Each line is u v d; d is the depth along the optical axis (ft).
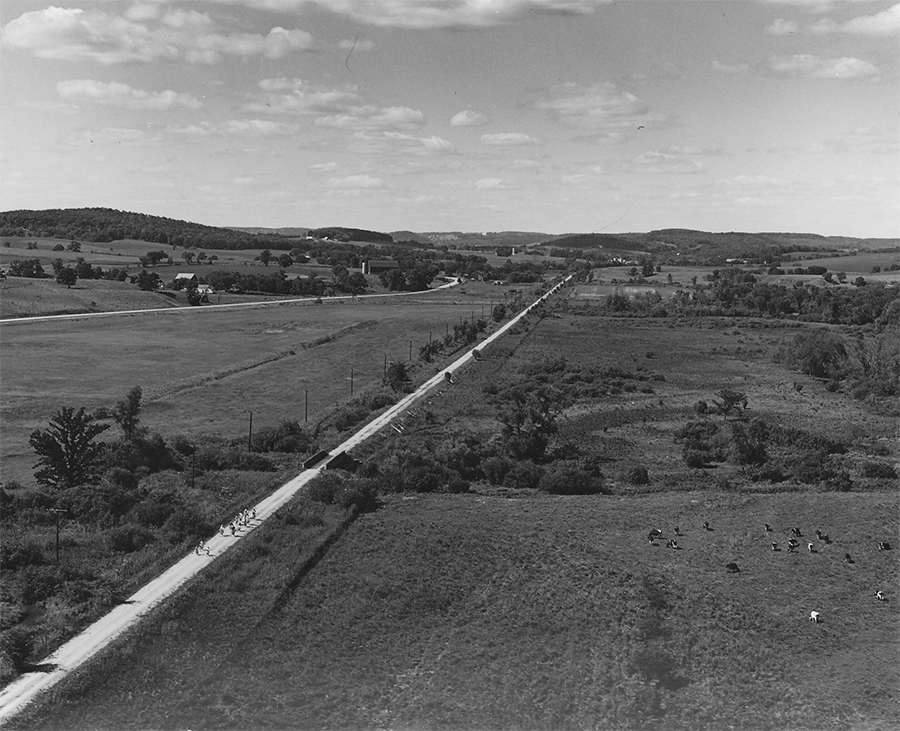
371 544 231.30
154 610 187.62
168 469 295.69
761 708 165.37
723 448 327.88
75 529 237.45
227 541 227.20
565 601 203.10
